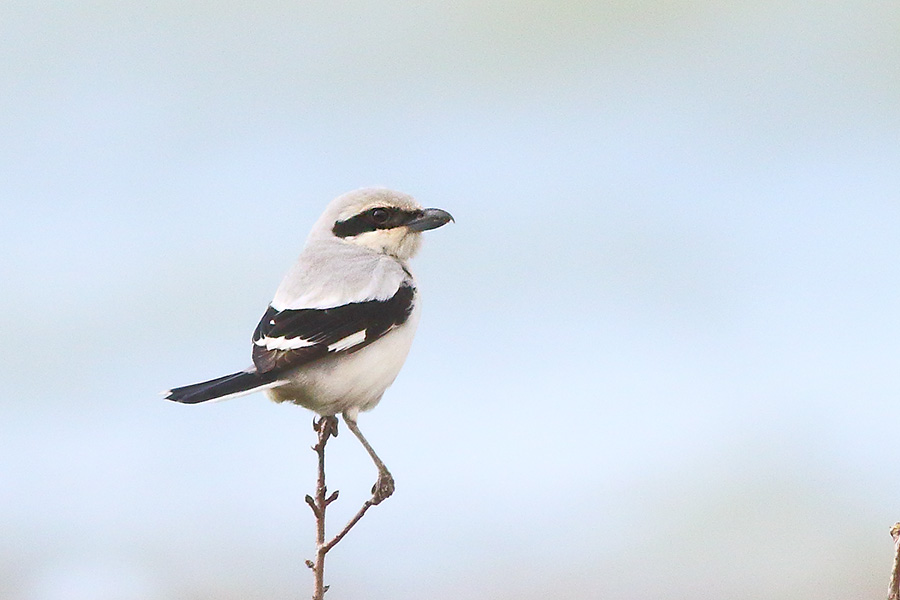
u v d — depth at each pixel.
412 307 10.93
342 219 11.40
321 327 10.41
